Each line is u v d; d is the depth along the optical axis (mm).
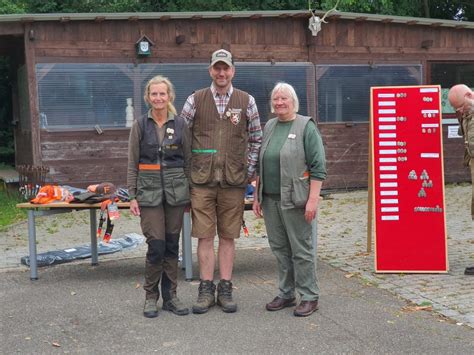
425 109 6223
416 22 12688
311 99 12258
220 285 5129
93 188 5945
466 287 5637
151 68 11250
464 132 6168
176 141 4840
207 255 5082
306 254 4867
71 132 10820
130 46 11094
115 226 9164
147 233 4871
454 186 13156
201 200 4977
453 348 4223
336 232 8438
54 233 8703
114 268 6574
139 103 11188
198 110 4992
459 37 13359
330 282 5887
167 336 4508
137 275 6262
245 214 9977
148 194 4801
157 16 10914
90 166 10961
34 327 4734
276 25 11984
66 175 10828
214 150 4949
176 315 4953
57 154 10766
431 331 4539
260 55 11922
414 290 5562
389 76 12852
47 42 10586
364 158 12727
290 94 4762
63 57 10688
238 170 5000
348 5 17266
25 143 12453
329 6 16969
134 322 4809
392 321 4758
